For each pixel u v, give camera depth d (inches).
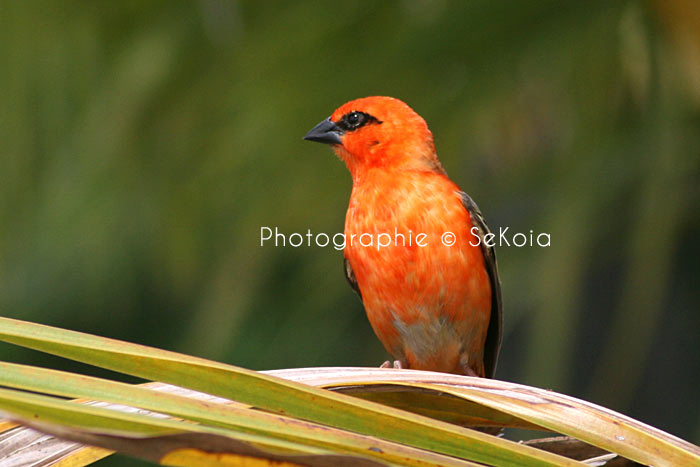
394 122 306.7
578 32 332.8
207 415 107.4
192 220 405.1
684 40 331.0
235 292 415.8
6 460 125.4
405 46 328.5
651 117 356.5
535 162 386.6
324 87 342.6
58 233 463.8
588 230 368.2
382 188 302.4
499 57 333.1
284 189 378.9
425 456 109.3
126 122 408.8
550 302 370.3
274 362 507.8
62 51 431.8
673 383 585.6
